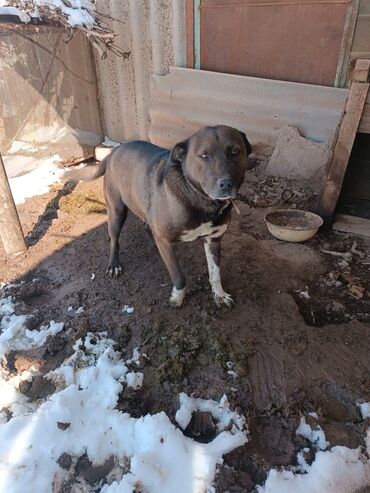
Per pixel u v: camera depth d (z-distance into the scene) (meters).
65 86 2.53
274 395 1.10
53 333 1.34
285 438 1.01
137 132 2.82
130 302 1.44
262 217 1.94
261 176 2.19
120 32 2.53
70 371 1.18
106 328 1.34
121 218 1.60
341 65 1.94
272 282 1.52
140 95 2.64
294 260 1.64
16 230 1.72
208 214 1.22
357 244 1.73
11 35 2.17
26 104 2.37
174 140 2.46
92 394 1.11
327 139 2.01
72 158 2.67
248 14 2.07
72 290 1.54
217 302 1.40
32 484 0.92
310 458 0.97
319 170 2.01
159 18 2.33
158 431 0.99
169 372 1.15
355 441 1.00
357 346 1.23
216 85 2.27
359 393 1.10
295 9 1.94
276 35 2.04
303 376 1.14
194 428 1.04
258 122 2.18
